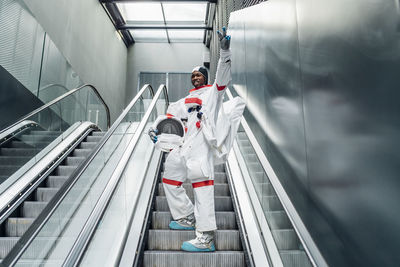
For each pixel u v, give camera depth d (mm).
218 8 11812
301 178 2684
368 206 1756
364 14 1938
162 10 13531
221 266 2947
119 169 3061
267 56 4066
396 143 1583
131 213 3287
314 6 2680
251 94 4867
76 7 9773
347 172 1992
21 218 3672
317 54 2564
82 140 7074
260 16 4641
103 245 2510
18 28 5953
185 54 15727
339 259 2016
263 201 3043
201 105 3229
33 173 4852
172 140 3176
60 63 7820
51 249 2240
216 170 5195
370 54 1854
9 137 4562
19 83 5938
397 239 1522
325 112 2344
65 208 2531
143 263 2953
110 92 12977
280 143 3301
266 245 2750
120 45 14672
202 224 2898
